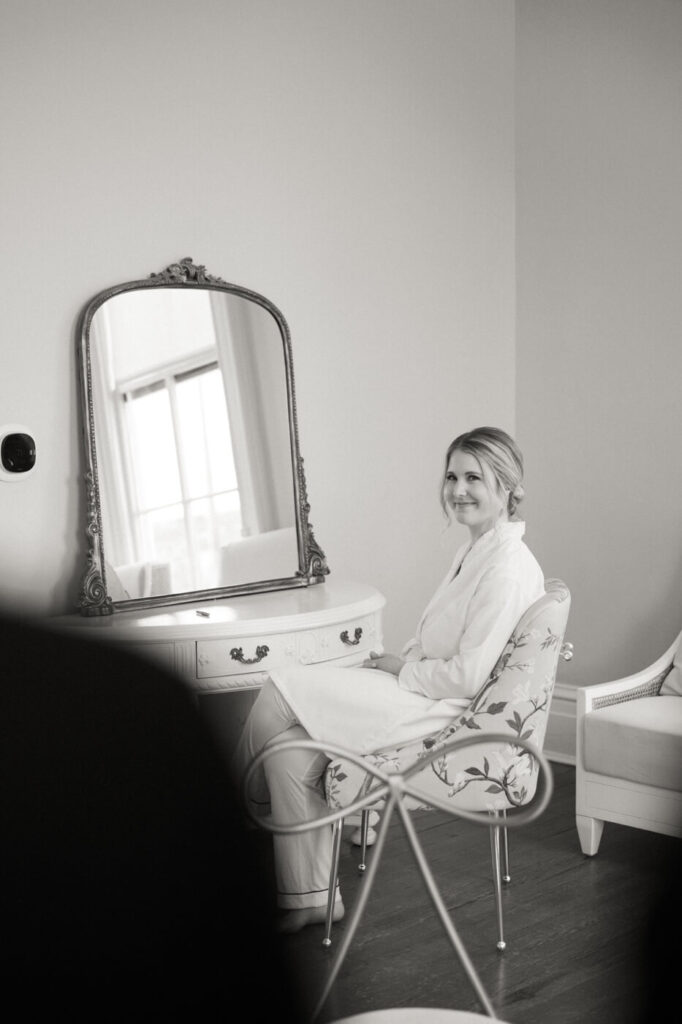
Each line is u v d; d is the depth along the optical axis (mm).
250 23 3621
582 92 4219
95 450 3244
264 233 3689
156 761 509
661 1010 2328
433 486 4262
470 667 2596
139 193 3371
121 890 533
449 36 4219
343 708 2646
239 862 555
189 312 3467
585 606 4336
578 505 4340
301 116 3775
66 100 3205
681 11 3869
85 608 3168
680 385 3971
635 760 3162
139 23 3352
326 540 3924
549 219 4379
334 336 3914
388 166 4055
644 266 4062
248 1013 569
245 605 3260
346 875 3203
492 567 2693
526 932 2762
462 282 4328
